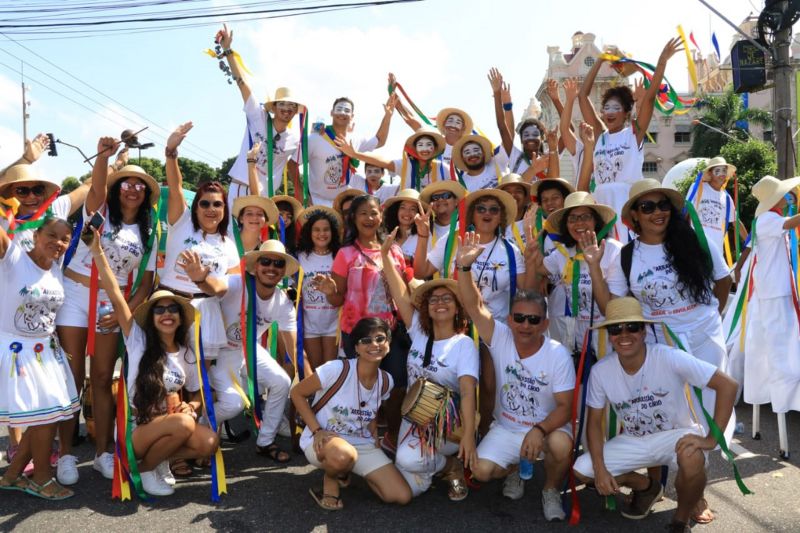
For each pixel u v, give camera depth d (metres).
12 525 3.80
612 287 4.47
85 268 4.74
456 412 4.23
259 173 6.91
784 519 3.95
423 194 5.98
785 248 5.34
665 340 4.14
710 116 33.06
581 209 4.65
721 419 3.72
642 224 4.30
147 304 4.36
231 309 5.04
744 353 5.93
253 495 4.32
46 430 4.18
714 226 7.08
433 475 4.52
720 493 4.36
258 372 5.05
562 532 3.81
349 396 4.24
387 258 4.73
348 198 6.40
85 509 4.05
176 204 4.91
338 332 5.40
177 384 4.49
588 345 4.12
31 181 4.39
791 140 10.75
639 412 3.95
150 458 4.24
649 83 6.84
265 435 5.06
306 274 5.48
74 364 4.70
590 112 6.82
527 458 3.98
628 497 4.33
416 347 4.55
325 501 4.10
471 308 4.28
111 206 4.79
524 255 5.07
